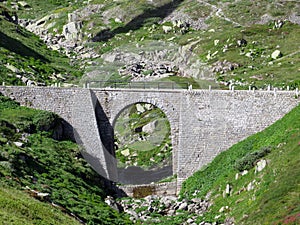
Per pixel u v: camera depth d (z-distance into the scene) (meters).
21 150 70.88
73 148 82.12
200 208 72.12
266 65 123.12
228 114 81.81
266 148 70.75
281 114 79.12
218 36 146.75
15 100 84.94
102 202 71.75
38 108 84.81
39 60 130.88
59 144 81.19
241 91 81.31
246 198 64.38
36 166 69.62
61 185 67.88
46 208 55.03
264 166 66.69
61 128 84.19
